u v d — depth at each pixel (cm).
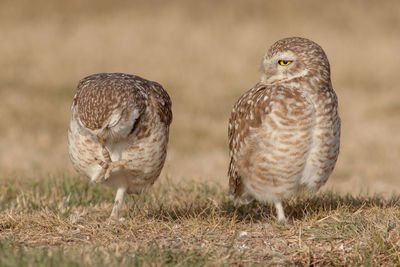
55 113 2452
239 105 966
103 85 892
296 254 830
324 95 903
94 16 4297
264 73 956
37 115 2394
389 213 949
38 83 2922
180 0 4675
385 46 3759
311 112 885
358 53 3641
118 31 3969
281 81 927
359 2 4625
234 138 960
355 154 1991
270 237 898
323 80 911
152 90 960
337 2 4619
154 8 4519
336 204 1062
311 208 1042
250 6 4588
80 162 925
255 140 907
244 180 952
